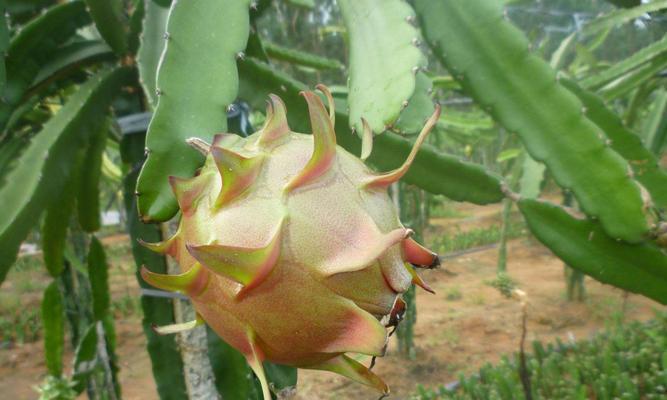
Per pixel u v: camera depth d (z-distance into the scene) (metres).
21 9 0.51
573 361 1.10
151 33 0.38
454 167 0.42
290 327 0.20
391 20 0.32
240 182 0.21
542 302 1.69
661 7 0.60
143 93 0.50
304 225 0.20
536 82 0.37
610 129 0.49
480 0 0.37
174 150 0.28
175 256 0.23
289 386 0.44
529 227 0.42
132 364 1.42
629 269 0.40
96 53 0.49
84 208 0.59
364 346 0.20
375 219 0.22
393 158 0.41
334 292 0.20
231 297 0.21
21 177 0.39
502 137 2.42
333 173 0.22
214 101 0.29
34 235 2.73
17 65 0.46
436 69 1.94
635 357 1.05
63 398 0.61
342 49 1.98
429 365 1.30
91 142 0.54
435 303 1.79
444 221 3.57
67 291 0.82
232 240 0.20
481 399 1.01
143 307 0.49
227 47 0.31
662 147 0.86
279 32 1.72
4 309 1.92
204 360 0.48
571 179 0.38
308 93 0.21
